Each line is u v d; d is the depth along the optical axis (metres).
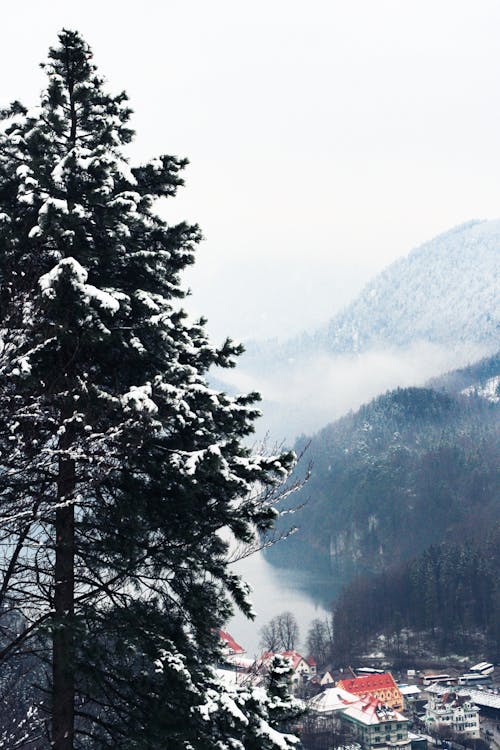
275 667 10.00
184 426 10.28
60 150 10.87
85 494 10.11
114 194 10.83
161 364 10.67
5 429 9.20
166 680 9.38
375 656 125.19
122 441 9.58
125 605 9.91
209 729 9.41
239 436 10.82
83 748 10.12
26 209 10.87
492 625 132.50
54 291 9.29
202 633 10.09
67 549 9.91
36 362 9.95
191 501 10.21
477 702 104.75
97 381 10.51
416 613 137.75
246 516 10.32
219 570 10.45
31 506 9.12
